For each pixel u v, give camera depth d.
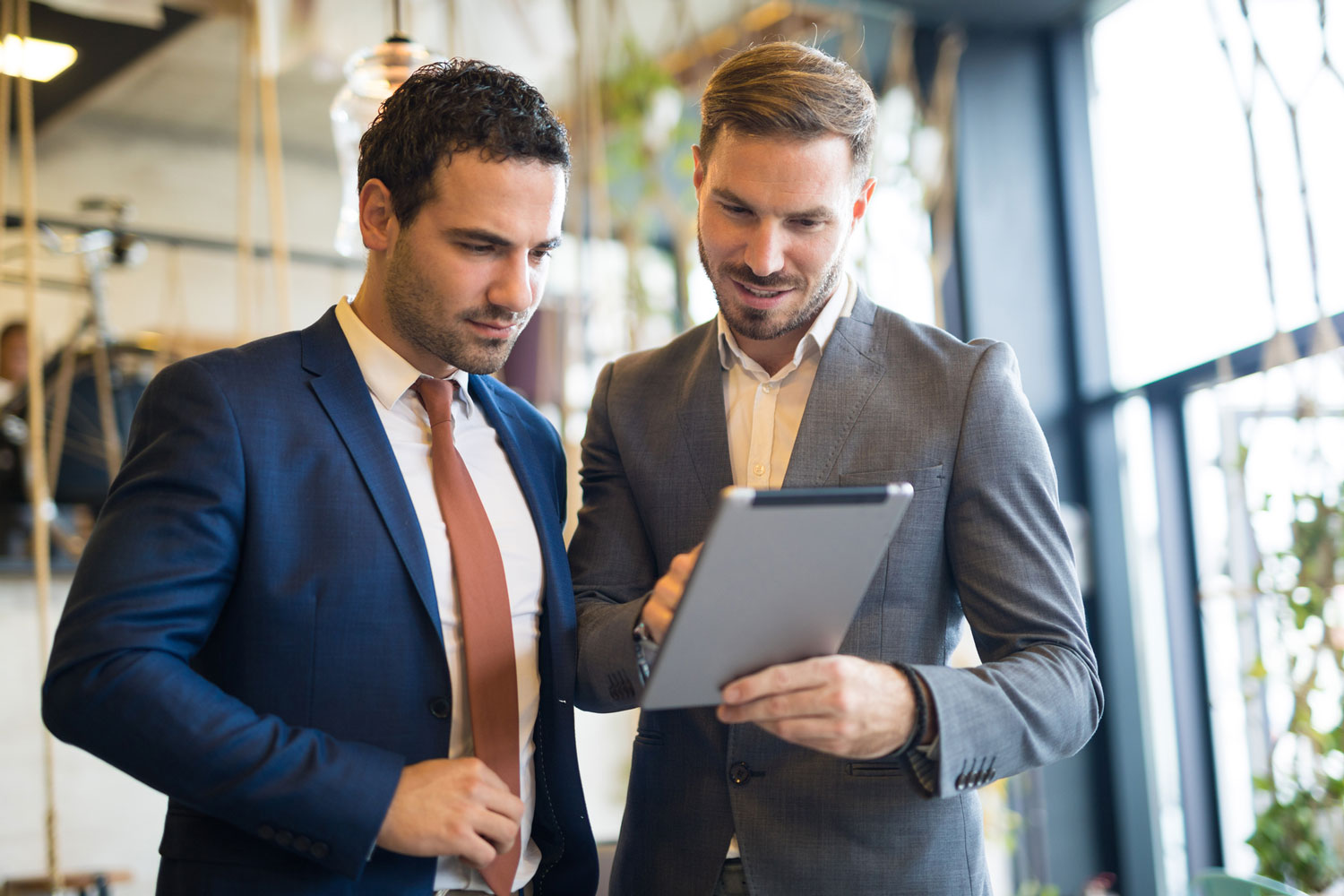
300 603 1.32
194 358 1.39
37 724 3.81
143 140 7.51
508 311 1.38
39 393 2.97
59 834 3.76
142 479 1.30
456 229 1.34
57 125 7.23
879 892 1.42
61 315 7.05
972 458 1.47
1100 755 5.21
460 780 1.24
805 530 1.08
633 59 5.03
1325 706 3.78
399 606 1.35
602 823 4.17
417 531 1.38
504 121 1.35
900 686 1.23
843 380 1.55
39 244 4.89
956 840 1.46
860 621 1.45
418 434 1.48
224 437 1.32
